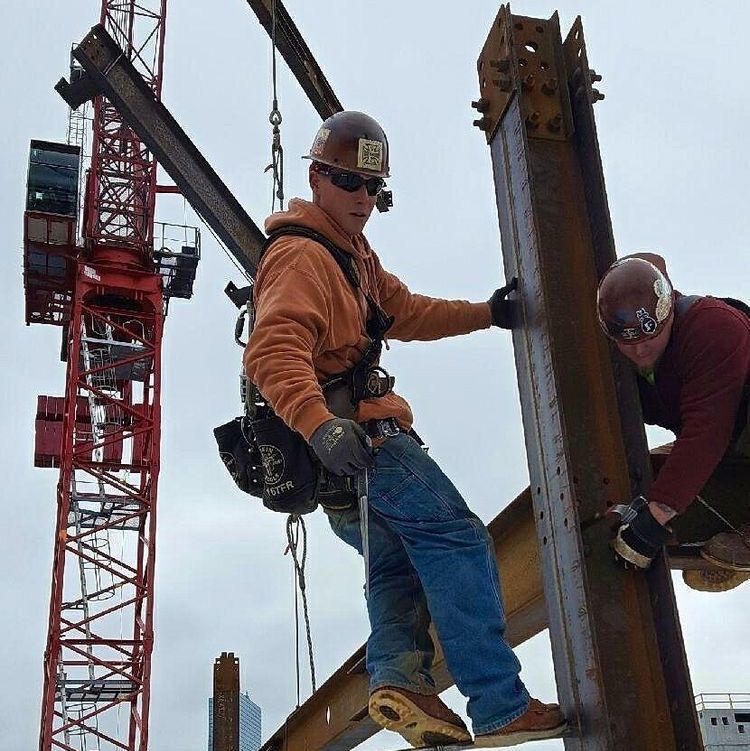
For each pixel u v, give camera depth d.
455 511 3.28
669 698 2.97
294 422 2.97
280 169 4.53
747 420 3.23
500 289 3.75
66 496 30.64
